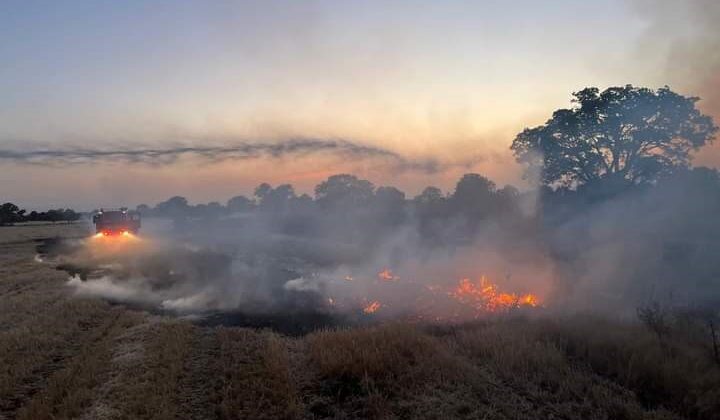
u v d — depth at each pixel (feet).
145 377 23.76
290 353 27.96
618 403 20.99
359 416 20.34
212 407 20.97
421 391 22.07
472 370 24.57
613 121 112.27
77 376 23.90
